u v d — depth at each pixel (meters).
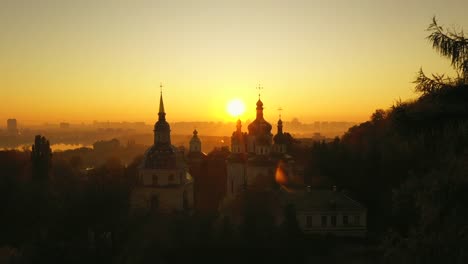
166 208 94.62
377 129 118.62
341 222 78.12
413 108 21.59
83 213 86.69
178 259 66.38
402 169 84.75
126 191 97.62
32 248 69.50
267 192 86.00
